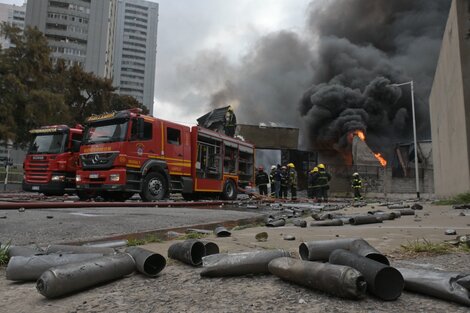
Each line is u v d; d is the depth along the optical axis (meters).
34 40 28.67
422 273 1.85
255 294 1.89
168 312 1.70
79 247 2.93
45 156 13.70
